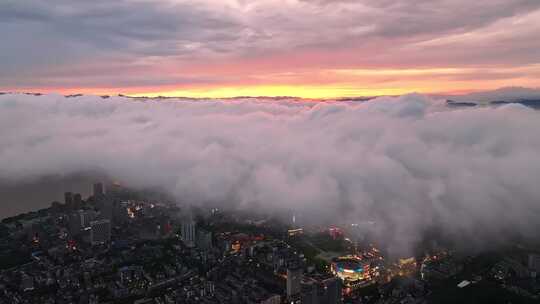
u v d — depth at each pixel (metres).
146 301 160.88
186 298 162.38
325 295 161.38
